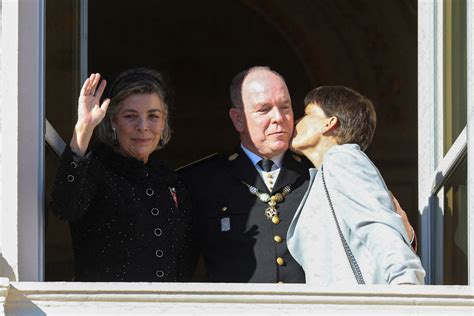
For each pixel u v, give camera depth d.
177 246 17.11
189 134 44.31
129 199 16.67
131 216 16.61
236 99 17.98
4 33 15.50
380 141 40.94
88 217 16.53
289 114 17.80
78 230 16.58
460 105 17.19
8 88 15.44
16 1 15.51
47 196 16.11
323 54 42.31
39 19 15.66
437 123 17.83
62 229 17.06
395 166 40.81
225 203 17.72
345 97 17.70
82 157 15.54
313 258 16.58
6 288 14.66
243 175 17.83
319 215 16.61
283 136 17.69
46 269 16.94
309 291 15.33
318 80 42.59
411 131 40.91
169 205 17.09
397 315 15.34
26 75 15.52
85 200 16.02
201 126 44.38
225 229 17.61
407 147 40.84
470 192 16.34
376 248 15.78
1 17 15.52
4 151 15.37
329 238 16.44
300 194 17.83
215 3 43.75
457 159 17.06
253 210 17.66
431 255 17.69
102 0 43.34
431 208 17.75
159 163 17.48
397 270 15.52
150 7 43.66
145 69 17.38
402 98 41.09
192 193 17.83
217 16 43.91
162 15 43.81
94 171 16.36
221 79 44.28
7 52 15.48
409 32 41.03
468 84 16.52
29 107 15.51
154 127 17.12
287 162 18.02
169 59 44.09
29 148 15.47
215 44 44.06
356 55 41.78
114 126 17.09
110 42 43.50
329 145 17.58
